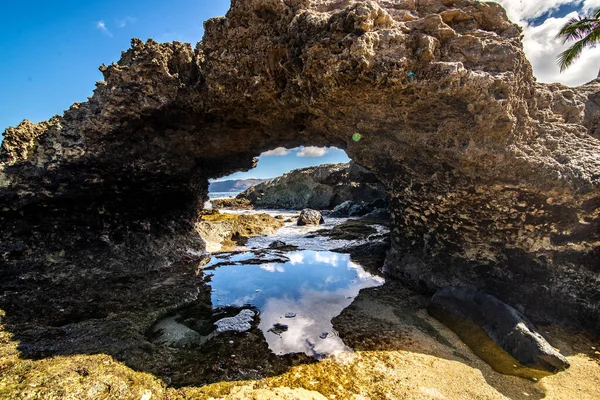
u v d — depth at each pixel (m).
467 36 5.14
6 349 4.50
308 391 4.01
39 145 7.00
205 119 7.55
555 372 4.37
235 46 5.98
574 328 5.47
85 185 7.52
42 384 3.79
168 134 7.80
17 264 6.92
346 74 5.03
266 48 5.82
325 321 5.96
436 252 7.27
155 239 9.52
